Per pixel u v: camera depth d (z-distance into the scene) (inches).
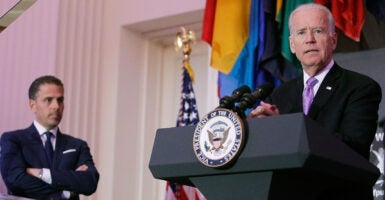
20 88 352.5
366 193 116.8
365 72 201.9
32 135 229.3
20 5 214.2
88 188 223.5
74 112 344.2
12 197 157.6
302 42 131.3
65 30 349.1
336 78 128.8
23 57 356.5
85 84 350.9
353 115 121.2
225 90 257.1
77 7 354.9
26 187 217.6
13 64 359.9
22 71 354.6
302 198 102.8
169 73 371.2
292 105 131.3
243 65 252.7
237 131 97.3
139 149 358.3
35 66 350.0
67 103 342.3
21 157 223.5
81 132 345.7
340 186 112.3
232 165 97.7
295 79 136.5
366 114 121.3
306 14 132.3
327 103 125.4
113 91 354.3
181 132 105.0
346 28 229.0
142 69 365.4
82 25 355.3
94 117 351.6
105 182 347.3
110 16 363.6
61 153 229.8
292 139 93.2
